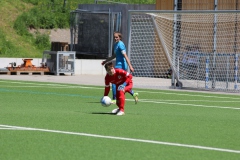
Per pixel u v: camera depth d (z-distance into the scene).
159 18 73.62
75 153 22.84
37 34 107.12
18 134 27.23
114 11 87.25
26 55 99.12
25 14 108.94
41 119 33.00
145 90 59.00
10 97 48.09
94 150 23.53
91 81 70.06
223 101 48.81
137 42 79.94
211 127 31.31
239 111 40.84
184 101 47.84
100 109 39.38
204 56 64.56
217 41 71.31
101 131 28.61
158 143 25.41
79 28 90.75
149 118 34.66
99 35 88.94
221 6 72.25
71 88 58.84
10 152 22.88
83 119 33.25
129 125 31.06
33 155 22.34
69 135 27.20
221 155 22.92
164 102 46.44
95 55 89.00
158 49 76.88
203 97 52.44
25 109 38.75
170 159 21.94
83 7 91.12
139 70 79.12
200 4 73.19
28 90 55.44
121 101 36.00
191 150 23.88
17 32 105.38
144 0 121.62
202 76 69.00
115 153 22.94
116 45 42.75
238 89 61.34
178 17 72.50
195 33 72.25
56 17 111.38
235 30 70.25
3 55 97.44
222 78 68.19
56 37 108.06
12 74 79.94
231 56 68.06
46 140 25.72
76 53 90.69
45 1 115.62
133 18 79.31
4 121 31.92
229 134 28.73
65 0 115.62
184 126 31.39
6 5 110.62
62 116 34.66
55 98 47.81
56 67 80.50
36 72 80.88
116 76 36.19
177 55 71.31
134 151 23.42
